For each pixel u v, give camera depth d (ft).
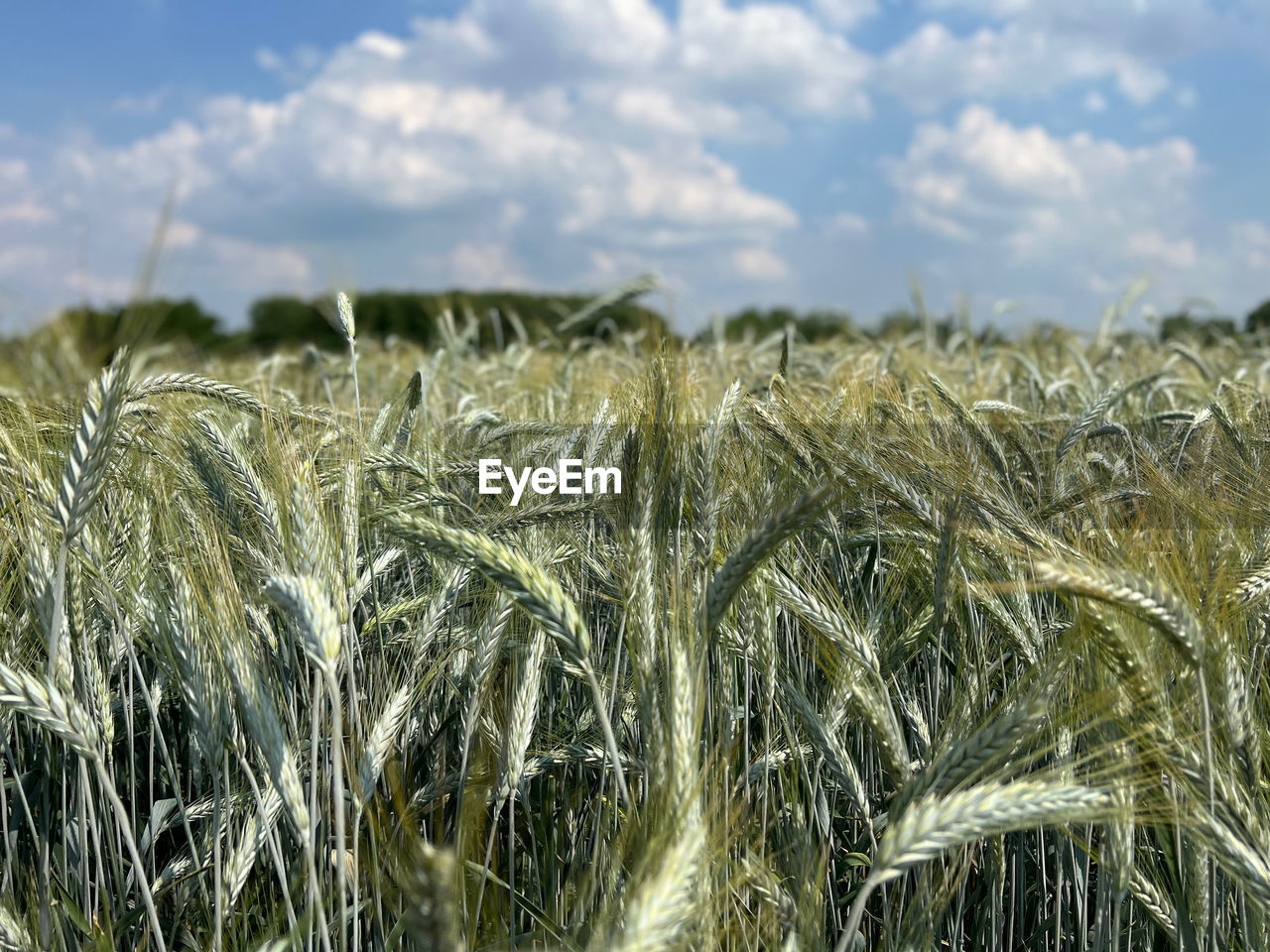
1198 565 7.89
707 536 8.16
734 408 9.98
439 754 10.27
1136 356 36.45
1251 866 5.95
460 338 38.34
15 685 6.32
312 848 6.37
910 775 7.06
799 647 10.77
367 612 11.29
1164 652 7.17
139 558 9.61
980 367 29.19
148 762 11.30
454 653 10.69
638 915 4.58
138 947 8.43
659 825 5.90
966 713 8.02
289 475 8.37
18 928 7.24
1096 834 9.63
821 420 10.05
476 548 6.11
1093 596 5.84
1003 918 10.22
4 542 9.11
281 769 6.49
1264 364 32.76
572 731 10.50
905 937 7.85
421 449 13.58
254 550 9.01
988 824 5.35
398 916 7.98
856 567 12.11
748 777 8.89
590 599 11.38
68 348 22.82
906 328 41.27
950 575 8.35
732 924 6.93
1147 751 6.59
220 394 10.72
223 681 7.59
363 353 45.47
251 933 9.12
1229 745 6.86
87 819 9.02
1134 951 9.72
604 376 20.51
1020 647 8.66
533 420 16.25
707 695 8.82
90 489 6.83
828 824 8.82
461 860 6.99
